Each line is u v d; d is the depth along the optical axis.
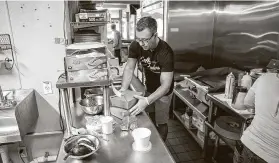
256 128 1.64
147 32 1.85
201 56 3.84
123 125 1.64
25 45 2.04
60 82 1.59
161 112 2.37
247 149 1.73
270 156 1.52
